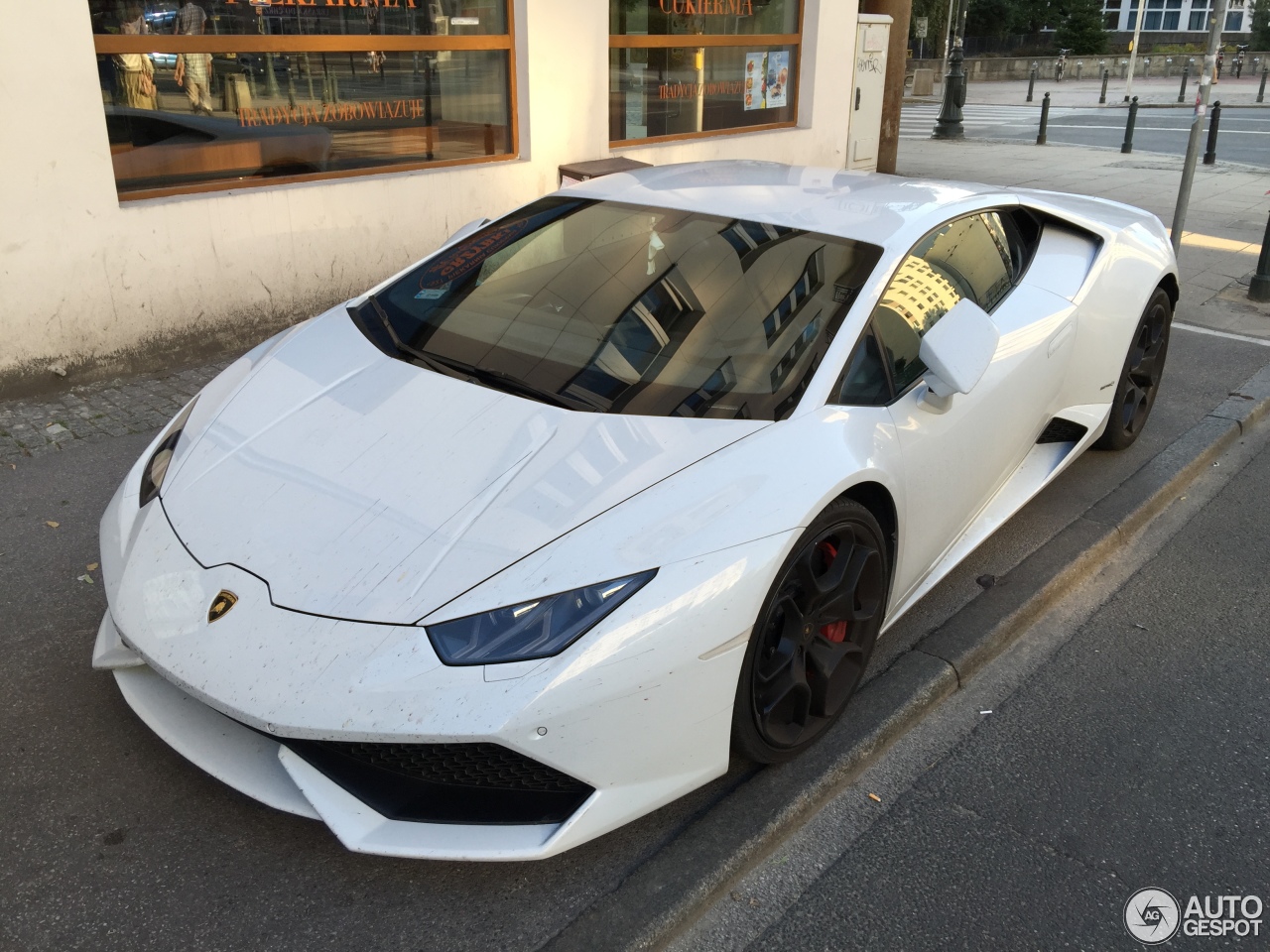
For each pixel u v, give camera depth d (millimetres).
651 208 3113
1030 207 3754
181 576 2080
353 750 1921
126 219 4594
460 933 1975
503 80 6379
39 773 2309
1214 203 10539
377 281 5742
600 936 1974
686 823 2277
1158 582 3557
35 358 4438
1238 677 3020
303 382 2613
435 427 2340
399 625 1889
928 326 2846
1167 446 4508
